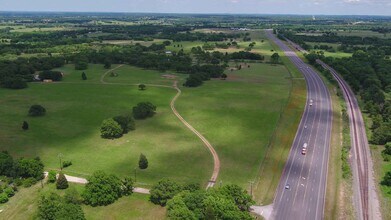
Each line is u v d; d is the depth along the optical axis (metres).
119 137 195.88
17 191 141.88
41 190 142.50
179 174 156.00
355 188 148.00
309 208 133.75
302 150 181.50
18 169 150.00
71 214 116.69
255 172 158.50
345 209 133.50
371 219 128.25
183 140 191.75
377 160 174.25
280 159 172.38
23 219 124.69
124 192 139.62
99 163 165.50
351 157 176.50
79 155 173.62
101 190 132.38
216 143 188.12
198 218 118.38
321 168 164.62
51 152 176.88
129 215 127.06
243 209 129.25
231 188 130.50
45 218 117.62
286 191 144.88
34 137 194.88
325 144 191.12
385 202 138.38
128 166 162.75
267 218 127.00
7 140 190.00
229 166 163.62
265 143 188.25
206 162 167.12
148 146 183.88
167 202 125.88
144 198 137.38
